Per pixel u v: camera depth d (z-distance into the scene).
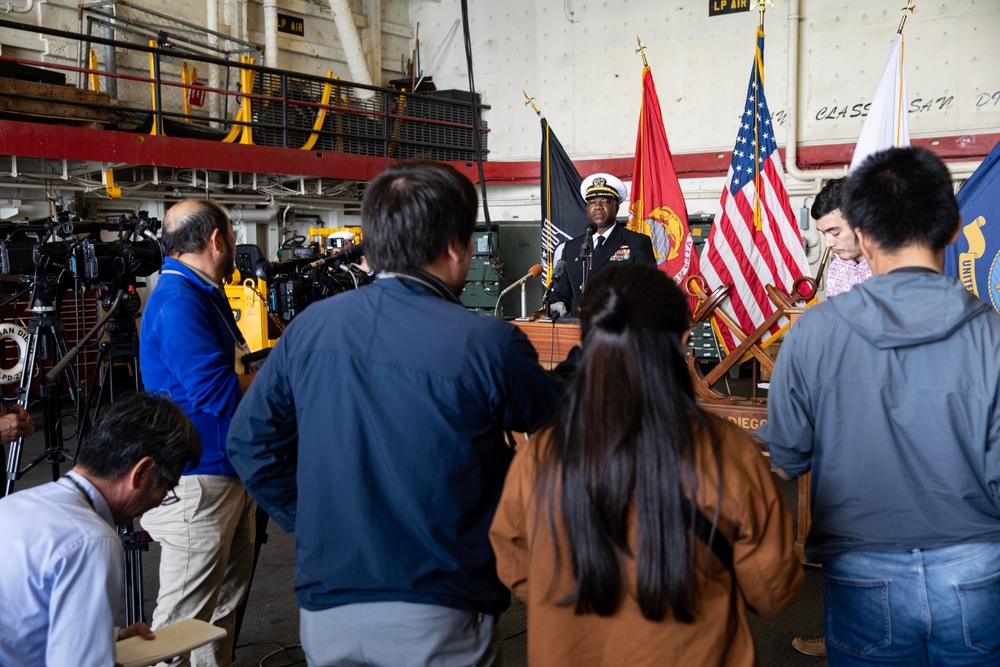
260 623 2.96
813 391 1.43
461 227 1.38
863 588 1.39
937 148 8.04
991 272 3.28
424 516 1.28
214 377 2.02
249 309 6.00
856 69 8.45
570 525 1.08
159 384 2.12
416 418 1.27
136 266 3.04
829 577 1.45
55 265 3.10
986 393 1.29
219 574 2.15
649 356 1.06
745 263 5.40
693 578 1.04
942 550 1.34
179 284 2.10
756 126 5.36
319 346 1.35
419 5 11.73
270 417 1.44
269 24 9.92
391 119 9.83
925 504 1.34
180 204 2.18
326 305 1.40
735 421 3.02
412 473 1.28
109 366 3.08
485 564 1.33
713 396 3.13
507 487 1.19
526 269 9.16
